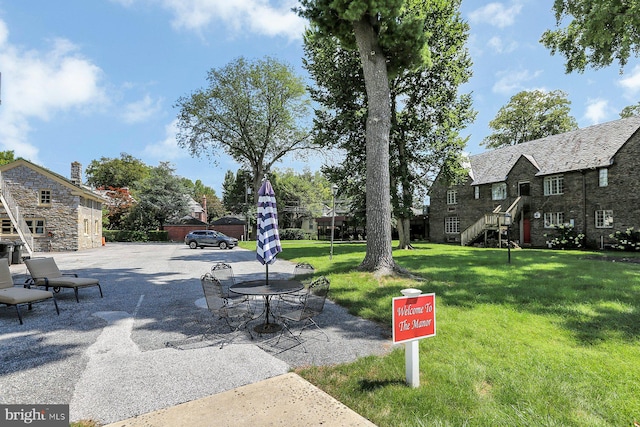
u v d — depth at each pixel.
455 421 2.87
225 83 33.31
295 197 52.84
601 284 8.66
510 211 26.16
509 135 42.47
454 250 22.03
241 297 7.11
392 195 22.28
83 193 26.47
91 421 2.93
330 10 10.07
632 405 3.12
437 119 22.39
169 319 6.35
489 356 4.31
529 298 7.31
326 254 19.03
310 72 23.58
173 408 3.13
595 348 4.59
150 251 25.53
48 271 8.19
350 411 3.04
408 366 3.53
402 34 9.93
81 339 5.21
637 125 22.78
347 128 20.72
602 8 13.26
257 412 3.03
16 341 5.11
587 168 23.16
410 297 3.47
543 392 3.36
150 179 47.88
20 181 25.00
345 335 5.37
